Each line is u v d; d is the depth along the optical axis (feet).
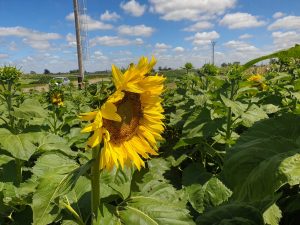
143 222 1.58
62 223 1.78
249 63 1.09
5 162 2.57
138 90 1.57
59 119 4.77
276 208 1.69
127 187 1.87
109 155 1.54
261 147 1.25
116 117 1.49
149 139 1.75
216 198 2.83
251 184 1.17
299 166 1.08
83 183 1.99
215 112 3.44
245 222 1.63
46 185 1.49
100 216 1.58
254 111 3.23
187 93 6.14
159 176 3.22
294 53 1.02
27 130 2.56
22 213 2.26
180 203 2.15
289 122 1.41
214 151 3.27
